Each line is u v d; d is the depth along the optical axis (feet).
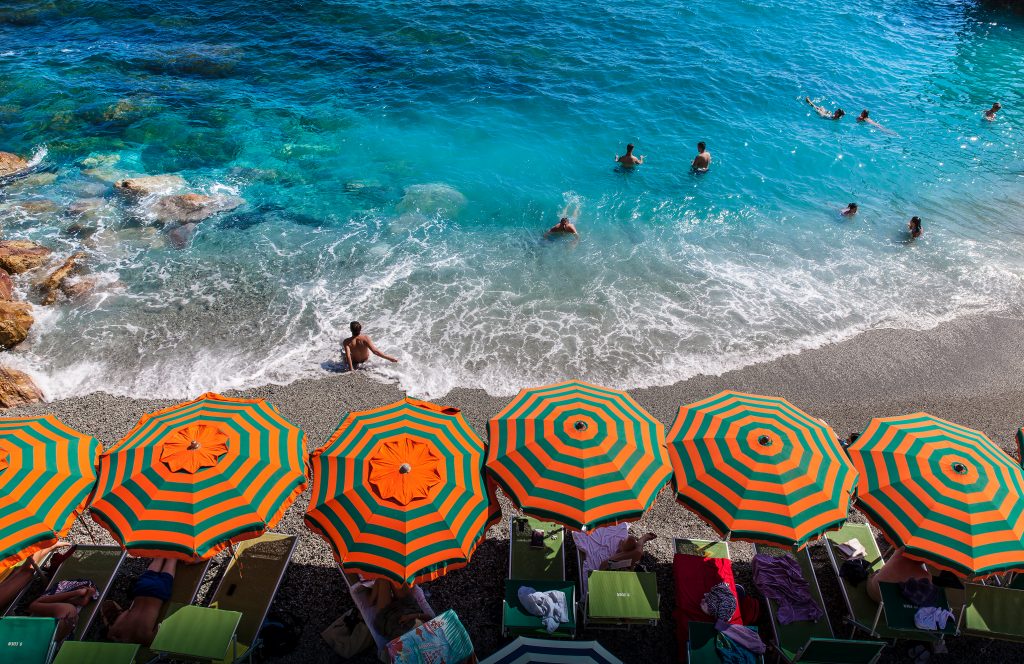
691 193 62.08
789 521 25.08
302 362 42.22
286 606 27.91
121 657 22.93
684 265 52.65
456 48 86.69
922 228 58.49
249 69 81.10
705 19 98.37
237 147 66.69
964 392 41.34
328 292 48.55
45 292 46.91
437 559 23.76
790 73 85.71
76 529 30.55
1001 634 25.67
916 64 90.94
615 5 100.48
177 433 26.43
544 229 56.75
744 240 56.13
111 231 53.98
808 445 27.53
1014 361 43.86
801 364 43.32
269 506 25.16
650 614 26.11
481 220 57.67
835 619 28.32
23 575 26.99
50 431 26.96
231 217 56.75
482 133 70.28
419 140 68.80
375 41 87.92
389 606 26.66
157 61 81.61
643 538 29.86
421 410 29.14
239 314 46.21
